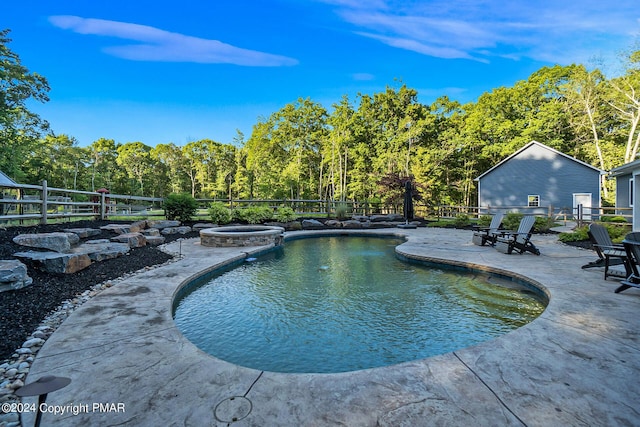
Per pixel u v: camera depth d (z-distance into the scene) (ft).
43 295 12.14
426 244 28.09
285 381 6.95
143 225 29.58
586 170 56.44
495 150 78.84
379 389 6.62
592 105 68.90
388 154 83.25
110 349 8.35
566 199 58.29
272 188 96.89
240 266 21.80
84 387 6.66
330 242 34.32
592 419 5.59
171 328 9.73
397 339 10.61
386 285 17.07
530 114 76.23
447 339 10.57
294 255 26.11
